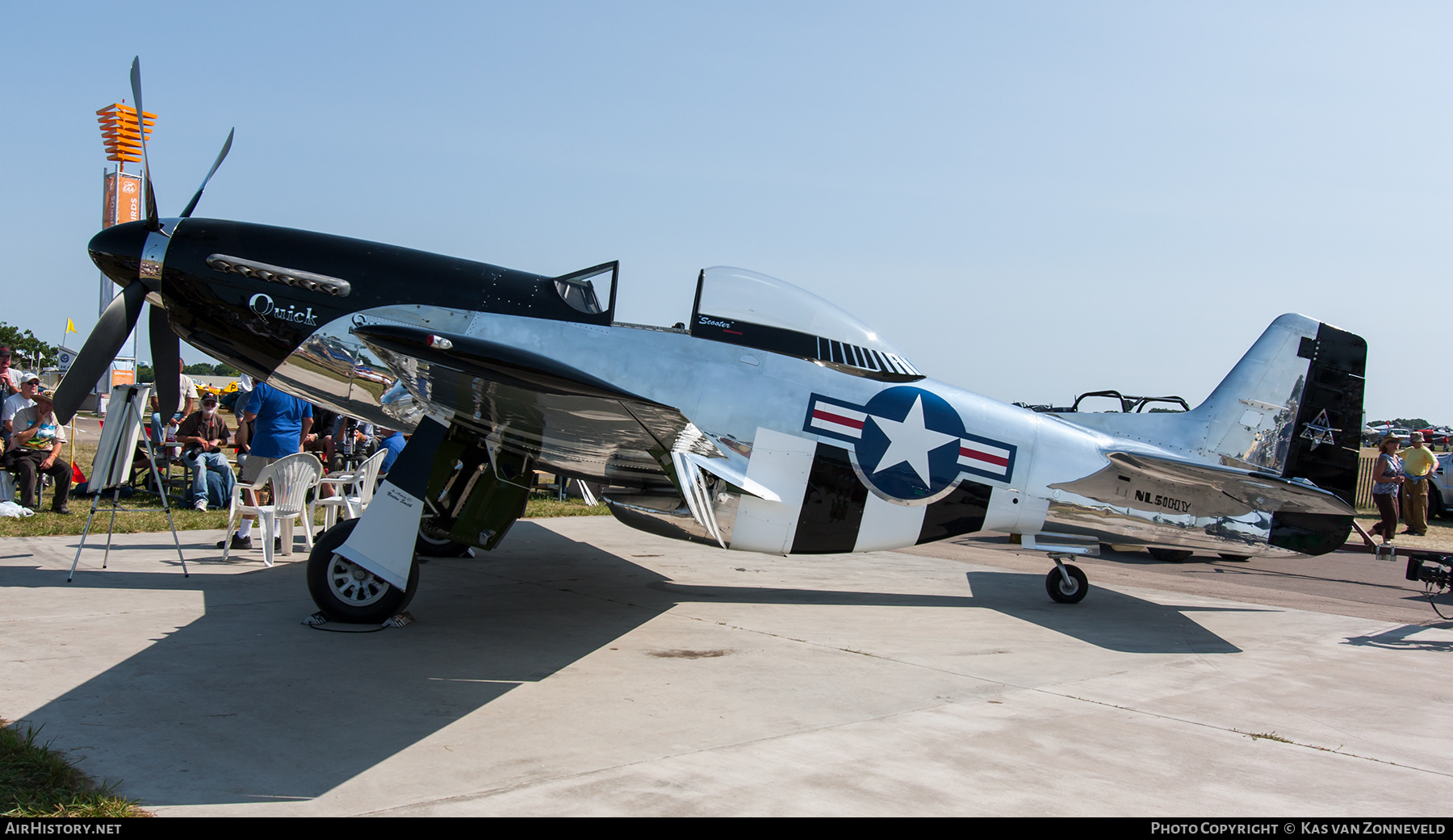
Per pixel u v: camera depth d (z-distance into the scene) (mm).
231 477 9922
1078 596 6875
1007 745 3529
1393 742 3787
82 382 6051
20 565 6344
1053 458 6695
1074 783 3139
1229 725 3926
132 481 10688
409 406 5875
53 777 2699
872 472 6285
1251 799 3062
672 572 7543
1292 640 5824
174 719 3363
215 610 5223
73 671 3893
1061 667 4910
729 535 6129
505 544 8695
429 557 7672
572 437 5254
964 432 6504
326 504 7352
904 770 3193
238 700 3645
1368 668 5117
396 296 5781
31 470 8656
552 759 3162
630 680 4250
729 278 6117
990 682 4520
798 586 7234
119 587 5730
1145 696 4352
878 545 6441
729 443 5980
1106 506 6715
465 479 5535
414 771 2982
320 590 4926
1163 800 3006
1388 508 11891
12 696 3529
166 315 6238
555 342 5785
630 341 5910
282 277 5770
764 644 5137
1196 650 5434
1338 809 3006
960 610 6520
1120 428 7328
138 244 5938
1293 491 6008
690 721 3674
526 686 4074
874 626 5816
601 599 6238
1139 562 10016
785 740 3480
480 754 3178
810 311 6266
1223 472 5930
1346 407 7258
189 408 11859
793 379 6141
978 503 6570
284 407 7320
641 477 6184
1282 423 7238
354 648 4574
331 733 3311
